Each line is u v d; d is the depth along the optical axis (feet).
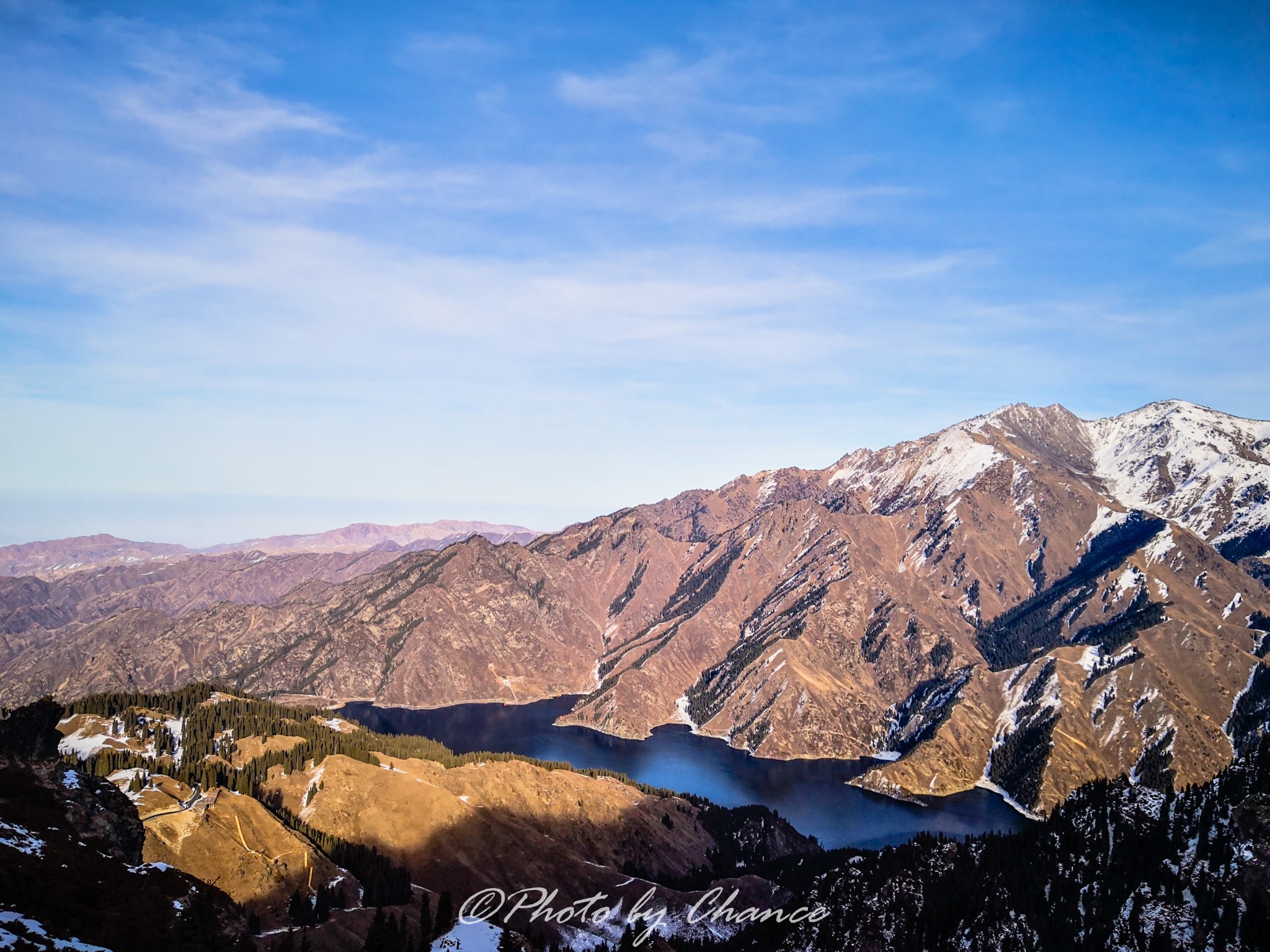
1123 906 598.34
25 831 426.51
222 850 620.08
